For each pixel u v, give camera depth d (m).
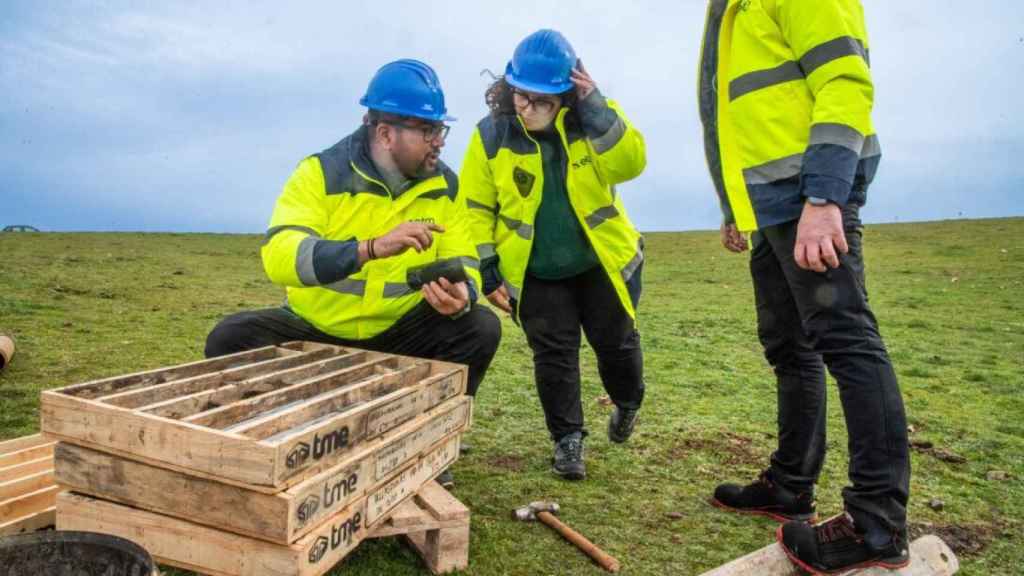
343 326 3.27
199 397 2.30
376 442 2.25
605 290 3.56
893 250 21.58
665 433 4.38
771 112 2.45
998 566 2.79
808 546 2.31
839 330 2.33
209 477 1.89
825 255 2.20
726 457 3.97
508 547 2.73
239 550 1.90
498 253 3.57
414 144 3.00
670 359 7.09
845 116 2.23
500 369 6.18
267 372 2.78
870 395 2.28
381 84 3.00
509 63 3.41
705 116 2.89
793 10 2.35
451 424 2.73
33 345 6.02
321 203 3.05
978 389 6.27
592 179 3.36
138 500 2.00
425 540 2.53
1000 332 9.69
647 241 27.67
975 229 26.45
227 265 16.86
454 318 3.28
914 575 2.30
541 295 3.54
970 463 4.12
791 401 3.00
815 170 2.23
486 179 3.55
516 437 4.19
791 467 3.05
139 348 6.21
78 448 2.06
